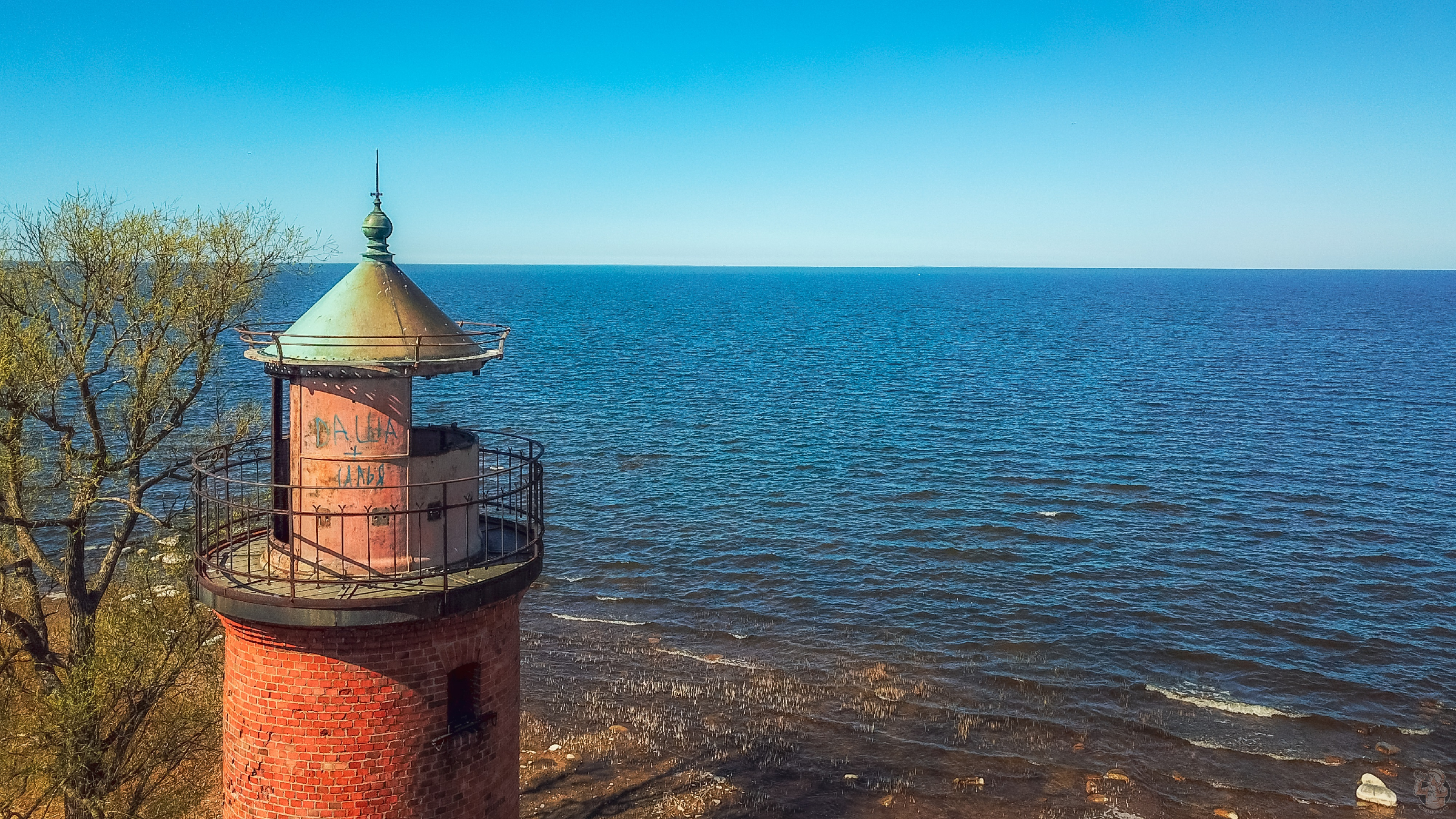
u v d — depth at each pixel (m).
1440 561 40.38
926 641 33.00
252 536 13.73
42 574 31.22
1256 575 38.66
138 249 20.02
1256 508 47.41
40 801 18.78
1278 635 33.31
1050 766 25.62
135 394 20.50
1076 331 143.25
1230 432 64.69
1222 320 166.38
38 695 18.94
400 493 11.90
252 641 11.84
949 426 66.38
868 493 49.59
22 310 18.88
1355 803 23.97
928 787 24.67
